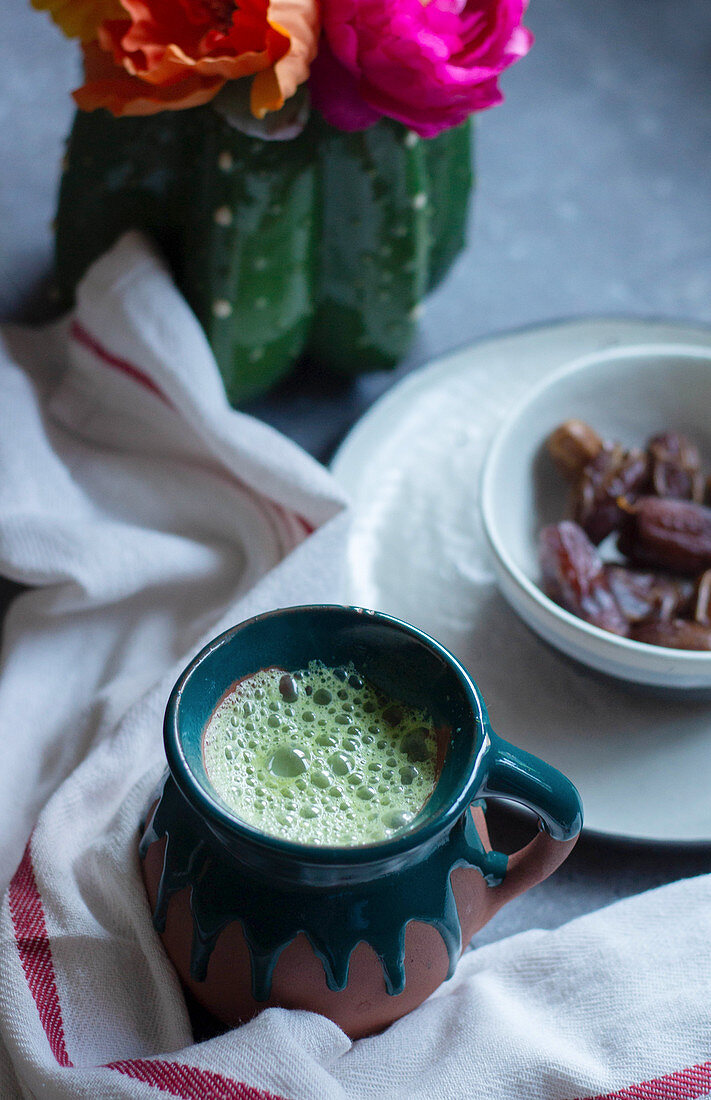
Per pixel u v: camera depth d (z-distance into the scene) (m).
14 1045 0.47
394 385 0.71
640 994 0.49
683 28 0.98
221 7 0.59
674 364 0.67
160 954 0.49
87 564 0.61
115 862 0.50
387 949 0.46
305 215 0.65
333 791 0.46
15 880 0.51
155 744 0.55
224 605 0.63
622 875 0.56
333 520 0.61
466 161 0.69
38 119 0.84
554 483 0.67
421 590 0.64
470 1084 0.47
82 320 0.67
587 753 0.59
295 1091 0.45
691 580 0.63
